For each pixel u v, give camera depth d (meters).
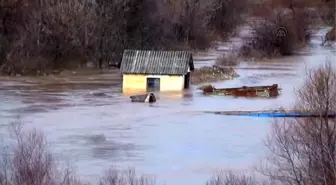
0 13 89.62
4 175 27.59
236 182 29.84
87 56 91.12
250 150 42.78
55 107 59.78
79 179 33.34
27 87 72.38
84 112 57.44
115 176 32.69
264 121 52.97
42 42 88.56
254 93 66.75
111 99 64.50
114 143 45.44
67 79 79.25
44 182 26.05
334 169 23.58
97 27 91.69
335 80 32.38
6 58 83.94
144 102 62.78
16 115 55.75
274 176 29.97
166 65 70.50
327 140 24.06
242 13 165.88
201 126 51.47
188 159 40.84
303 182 24.62
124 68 70.44
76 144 44.81
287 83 75.81
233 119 54.19
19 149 33.53
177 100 64.19
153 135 48.16
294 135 32.56
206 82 76.50
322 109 25.73
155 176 36.34
